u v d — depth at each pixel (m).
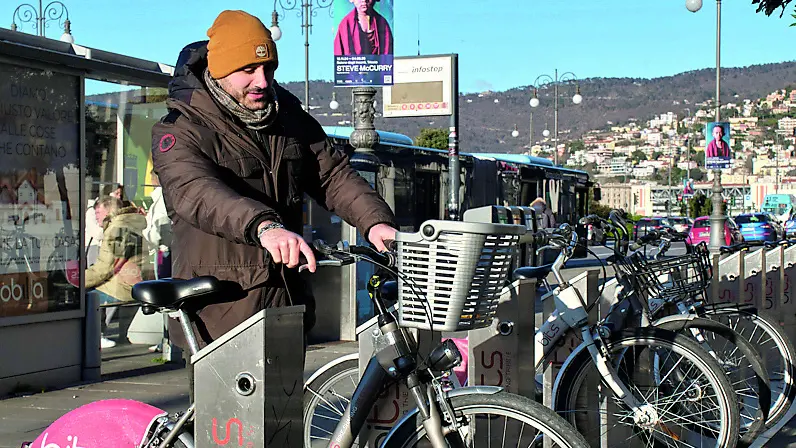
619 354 4.88
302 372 2.78
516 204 24.08
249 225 2.78
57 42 7.69
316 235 10.77
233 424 2.67
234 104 3.11
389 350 3.16
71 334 8.02
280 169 3.25
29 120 7.58
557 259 4.93
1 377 7.40
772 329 6.15
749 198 138.88
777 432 6.20
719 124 29.47
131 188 9.29
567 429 3.03
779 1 7.07
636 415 4.82
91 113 8.80
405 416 3.18
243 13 3.15
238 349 2.67
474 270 2.80
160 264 9.53
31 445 3.30
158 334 9.27
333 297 10.49
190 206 2.92
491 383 4.06
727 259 8.14
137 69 8.33
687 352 4.78
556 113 43.84
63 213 7.91
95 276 9.00
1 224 7.38
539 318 6.49
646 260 5.73
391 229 3.31
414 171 17.52
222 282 3.01
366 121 12.74
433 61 19.70
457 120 17.06
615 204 165.75
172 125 3.11
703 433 5.09
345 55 12.61
